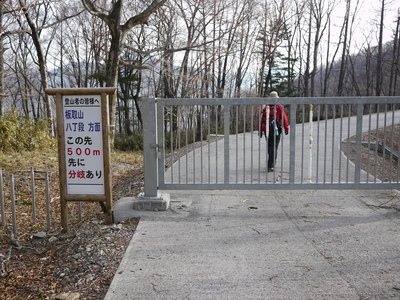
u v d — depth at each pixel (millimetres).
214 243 4441
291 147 5684
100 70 32344
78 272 3945
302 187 5727
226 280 3574
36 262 4320
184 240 4539
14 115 13148
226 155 5691
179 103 5594
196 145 15477
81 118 4984
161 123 5598
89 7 14773
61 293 3469
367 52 43281
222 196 6379
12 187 5188
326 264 3867
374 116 25297
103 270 3879
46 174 5398
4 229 5500
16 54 32781
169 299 3268
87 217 5938
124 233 4840
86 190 5113
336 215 5352
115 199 6922
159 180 5734
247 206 5809
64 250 4559
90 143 5016
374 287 3398
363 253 4109
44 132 14008
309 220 5168
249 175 7973
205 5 22266
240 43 28312
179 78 23422
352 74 51125
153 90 33938
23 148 12734
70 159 5059
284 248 4277
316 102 5609
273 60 39375
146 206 5578
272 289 3396
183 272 3748
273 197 6270
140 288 3455
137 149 23109
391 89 45094
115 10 14945
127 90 32625
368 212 5465
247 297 3271
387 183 5703
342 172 8188
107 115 4945
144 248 4328
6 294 3594
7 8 16672
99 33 28891
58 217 6273
